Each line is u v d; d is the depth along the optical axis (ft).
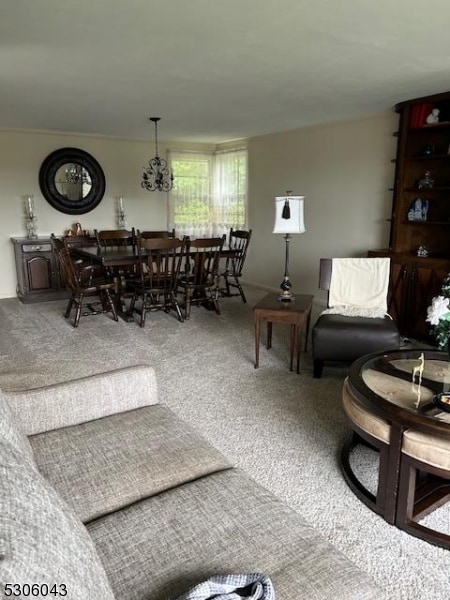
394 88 11.60
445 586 4.90
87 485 4.24
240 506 3.99
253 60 9.18
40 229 19.79
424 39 7.96
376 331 9.96
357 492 6.31
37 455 4.68
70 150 19.77
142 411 5.73
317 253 18.35
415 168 13.76
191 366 11.43
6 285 19.40
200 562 3.37
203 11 6.74
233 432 8.14
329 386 10.18
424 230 14.02
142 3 6.47
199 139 21.79
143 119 16.24
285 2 6.44
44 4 6.48
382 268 11.68
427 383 6.51
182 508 3.95
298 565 3.34
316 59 9.10
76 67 9.62
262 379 10.59
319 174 17.72
